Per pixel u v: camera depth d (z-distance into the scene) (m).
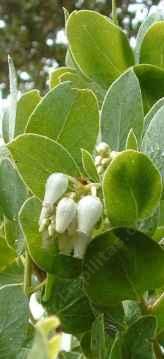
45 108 0.09
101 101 0.11
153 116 0.09
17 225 0.09
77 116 0.09
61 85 0.09
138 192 0.08
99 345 0.09
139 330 0.08
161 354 0.09
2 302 0.08
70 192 0.08
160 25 0.11
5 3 0.43
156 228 0.09
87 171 0.09
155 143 0.09
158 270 0.08
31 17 0.43
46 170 0.09
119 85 0.09
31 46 0.43
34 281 0.10
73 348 0.11
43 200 0.08
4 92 0.43
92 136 0.09
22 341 0.08
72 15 0.11
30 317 0.09
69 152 0.09
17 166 0.09
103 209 0.09
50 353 0.06
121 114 0.09
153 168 0.08
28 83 0.43
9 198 0.09
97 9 0.41
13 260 0.10
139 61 0.11
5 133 0.11
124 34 0.11
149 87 0.11
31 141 0.09
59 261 0.09
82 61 0.11
